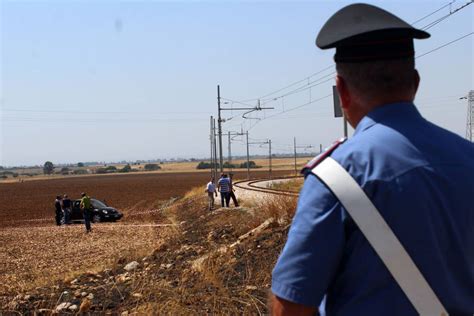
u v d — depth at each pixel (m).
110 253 18.44
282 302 2.00
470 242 2.01
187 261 11.60
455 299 1.96
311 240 1.96
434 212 1.95
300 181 53.84
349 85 2.20
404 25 2.12
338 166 2.00
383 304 1.92
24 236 27.34
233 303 6.72
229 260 10.15
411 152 2.00
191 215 32.59
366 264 1.93
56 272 13.73
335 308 2.04
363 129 2.12
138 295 7.50
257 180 80.19
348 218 1.94
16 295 8.88
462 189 2.00
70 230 30.16
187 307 6.57
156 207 50.19
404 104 2.14
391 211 1.92
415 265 1.90
